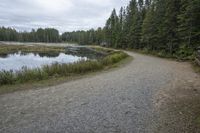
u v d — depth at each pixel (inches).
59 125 196.2
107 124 199.2
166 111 235.3
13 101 272.5
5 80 421.7
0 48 2249.0
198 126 194.7
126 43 2300.7
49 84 388.8
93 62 652.1
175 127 193.3
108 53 1753.2
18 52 2038.6
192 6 844.0
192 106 251.0
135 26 1897.1
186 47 911.0
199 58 654.5
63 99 281.4
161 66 663.1
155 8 1373.0
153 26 1334.9
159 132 183.5
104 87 355.9
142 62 808.3
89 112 231.1
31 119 209.9
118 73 518.6
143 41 1628.9
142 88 347.6
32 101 272.2
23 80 442.6
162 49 1219.9
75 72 563.2
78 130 185.9
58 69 545.6
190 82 396.2
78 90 334.6
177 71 546.3
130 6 2276.1
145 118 214.8
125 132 183.2
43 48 2667.3
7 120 207.3
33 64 1051.3
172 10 1050.1
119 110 238.1
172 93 313.9
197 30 875.4
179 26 954.1
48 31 6993.1
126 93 314.8
